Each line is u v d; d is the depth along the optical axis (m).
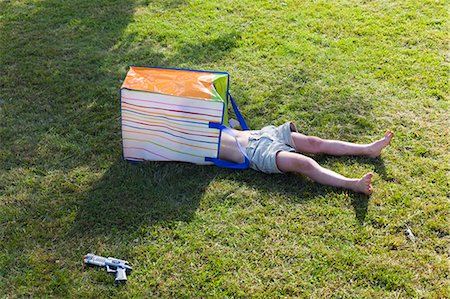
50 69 6.14
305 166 4.30
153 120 4.45
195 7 7.51
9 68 6.18
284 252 3.75
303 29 6.81
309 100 5.45
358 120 5.11
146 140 4.55
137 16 7.34
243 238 3.88
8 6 7.80
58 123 5.20
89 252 3.80
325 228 3.93
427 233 3.87
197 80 4.48
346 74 5.85
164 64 6.20
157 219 4.06
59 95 5.65
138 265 3.70
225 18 7.18
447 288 3.47
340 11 7.22
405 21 6.89
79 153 4.78
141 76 4.57
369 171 4.48
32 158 4.73
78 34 6.94
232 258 3.72
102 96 5.62
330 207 4.10
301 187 4.31
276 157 4.36
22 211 4.16
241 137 4.56
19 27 7.17
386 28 6.74
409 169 4.48
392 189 4.27
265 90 5.65
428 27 6.73
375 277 3.55
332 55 6.22
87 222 4.04
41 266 3.69
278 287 3.50
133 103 4.44
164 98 4.36
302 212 4.08
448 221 3.96
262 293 3.47
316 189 4.28
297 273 3.60
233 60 6.22
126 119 4.50
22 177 4.51
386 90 5.55
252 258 3.72
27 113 5.36
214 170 4.53
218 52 6.39
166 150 4.55
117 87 5.77
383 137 4.79
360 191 4.19
